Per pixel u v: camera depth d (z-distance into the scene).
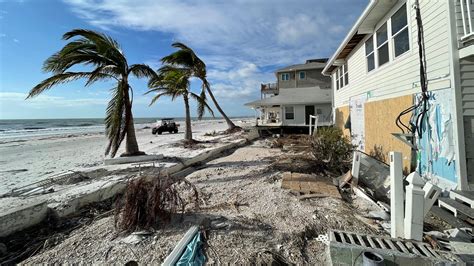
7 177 8.66
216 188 6.46
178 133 30.88
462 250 3.12
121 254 3.34
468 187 4.43
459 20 4.54
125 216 4.08
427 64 5.32
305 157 9.30
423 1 5.40
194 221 4.18
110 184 6.11
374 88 8.29
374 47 8.20
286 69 29.36
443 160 4.88
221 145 14.76
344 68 12.66
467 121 4.50
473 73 4.47
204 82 23.44
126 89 9.99
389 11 7.03
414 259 2.94
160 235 3.76
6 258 3.41
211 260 3.16
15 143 22.27
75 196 5.18
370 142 8.70
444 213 4.25
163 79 15.55
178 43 22.31
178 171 9.03
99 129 49.03
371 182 6.11
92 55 8.98
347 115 11.91
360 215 4.50
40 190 6.28
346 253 3.06
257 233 3.80
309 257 3.31
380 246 3.16
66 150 17.03
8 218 3.91
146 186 4.25
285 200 5.27
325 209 4.69
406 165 6.18
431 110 5.21
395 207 3.49
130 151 10.38
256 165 9.20
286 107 23.83
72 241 3.72
